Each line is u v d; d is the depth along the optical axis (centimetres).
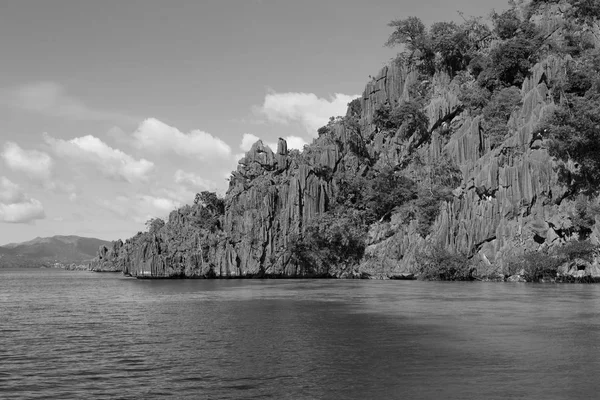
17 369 4012
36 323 6806
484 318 6388
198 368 3962
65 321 7000
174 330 5862
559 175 14988
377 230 18700
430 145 19638
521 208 15275
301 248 19588
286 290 12100
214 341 5088
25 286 18850
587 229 14362
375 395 3228
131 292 13025
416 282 15175
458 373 3712
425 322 6128
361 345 4766
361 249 19038
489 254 15475
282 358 4262
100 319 7156
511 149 15925
